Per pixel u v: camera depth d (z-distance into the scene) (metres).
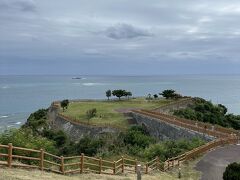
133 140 64.25
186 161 41.09
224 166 38.97
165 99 120.19
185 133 61.72
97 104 112.31
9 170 21.84
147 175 32.47
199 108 94.75
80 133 78.19
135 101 118.94
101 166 28.55
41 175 22.50
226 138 51.66
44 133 72.75
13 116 147.00
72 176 25.05
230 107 193.62
